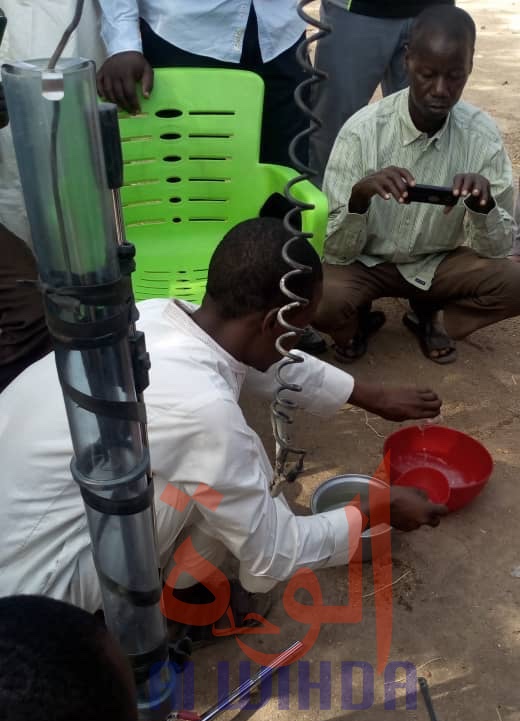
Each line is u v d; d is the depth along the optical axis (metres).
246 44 2.96
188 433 1.58
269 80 3.08
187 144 2.82
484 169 2.96
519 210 3.53
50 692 0.87
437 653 2.05
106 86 2.67
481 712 1.91
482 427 2.89
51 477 1.64
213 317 1.69
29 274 2.54
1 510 1.68
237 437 1.60
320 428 2.87
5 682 0.88
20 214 3.02
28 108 0.87
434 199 2.68
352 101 3.58
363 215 2.84
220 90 2.77
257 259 1.59
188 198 2.91
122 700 0.94
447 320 3.18
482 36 9.02
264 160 3.29
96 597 1.76
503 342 3.41
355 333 3.26
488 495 2.55
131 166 2.80
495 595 2.21
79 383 1.08
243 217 2.94
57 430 1.63
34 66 0.87
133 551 1.24
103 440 1.11
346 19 3.43
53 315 1.02
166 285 2.78
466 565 2.30
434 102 2.74
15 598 0.99
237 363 1.73
